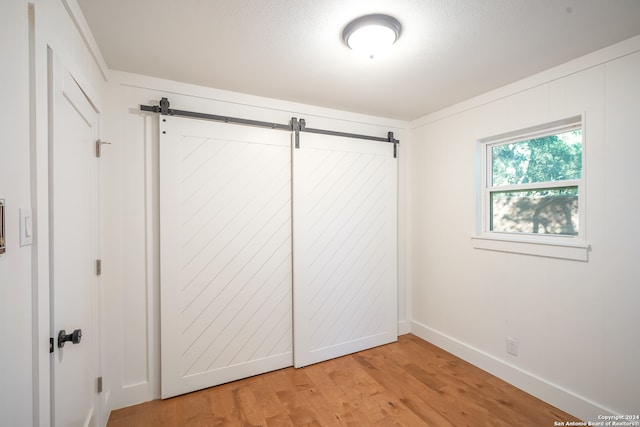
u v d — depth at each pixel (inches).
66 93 44.6
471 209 97.8
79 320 51.4
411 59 71.0
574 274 71.9
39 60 35.2
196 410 73.7
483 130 93.4
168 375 78.3
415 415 71.8
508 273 86.7
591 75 68.6
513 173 90.8
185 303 81.0
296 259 95.1
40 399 34.4
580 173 74.5
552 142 80.7
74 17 48.5
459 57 70.2
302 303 96.3
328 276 101.8
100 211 67.2
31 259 33.9
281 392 81.4
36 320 34.3
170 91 80.9
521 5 51.6
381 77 80.7
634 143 62.2
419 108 106.6
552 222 80.7
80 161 52.8
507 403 76.2
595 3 51.1
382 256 113.2
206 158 84.0
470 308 98.1
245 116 90.7
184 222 81.1
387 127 117.0
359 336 107.8
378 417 71.1
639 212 61.6
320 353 99.8
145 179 78.0
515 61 72.3
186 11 52.9
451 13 53.8
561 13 53.9
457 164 102.5
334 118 105.7
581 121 71.1
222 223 85.9
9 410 28.8
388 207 114.4
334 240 103.0
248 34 60.4
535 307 79.8
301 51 67.1
